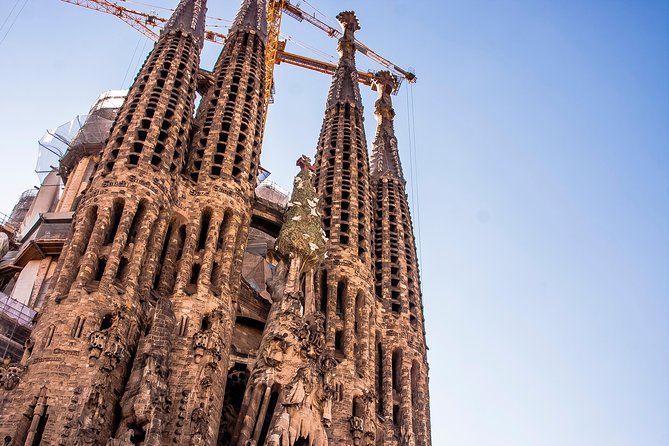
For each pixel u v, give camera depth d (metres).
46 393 44.62
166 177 60.78
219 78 78.00
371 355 66.69
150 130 62.75
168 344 51.06
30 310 61.72
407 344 71.25
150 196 58.25
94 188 57.75
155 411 45.00
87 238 55.16
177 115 65.75
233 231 62.84
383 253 78.94
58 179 93.19
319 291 68.31
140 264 54.31
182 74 70.06
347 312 67.50
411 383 69.62
